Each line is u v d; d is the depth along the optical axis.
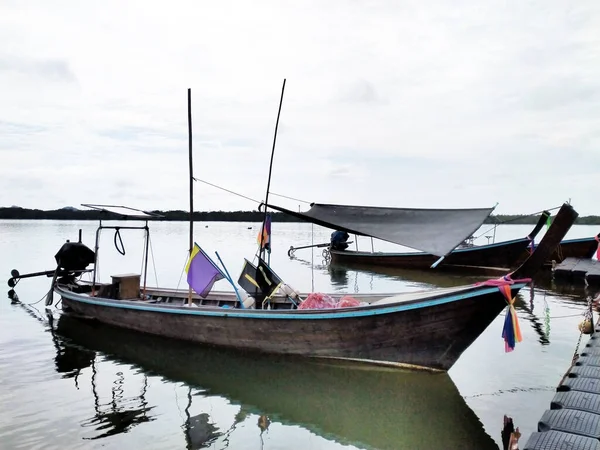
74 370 10.94
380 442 7.60
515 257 25.89
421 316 9.73
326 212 12.23
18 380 10.23
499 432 7.75
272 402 9.16
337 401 9.16
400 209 11.81
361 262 31.72
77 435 7.65
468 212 11.18
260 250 12.94
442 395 9.28
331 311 10.27
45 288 22.47
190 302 12.70
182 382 10.19
